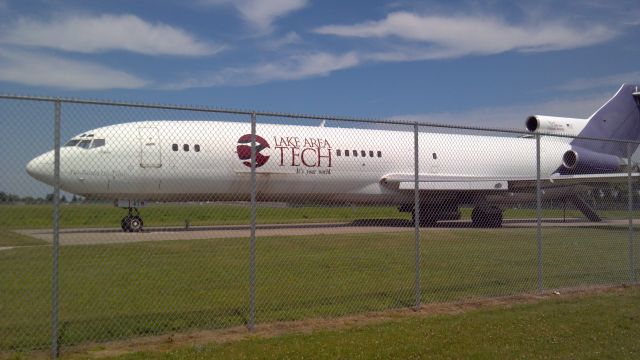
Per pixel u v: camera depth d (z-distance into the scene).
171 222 24.34
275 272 11.66
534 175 31.55
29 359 5.89
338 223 27.22
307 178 24.38
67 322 7.36
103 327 7.13
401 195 27.08
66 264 12.33
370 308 8.44
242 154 22.47
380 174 26.45
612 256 14.77
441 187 25.86
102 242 16.42
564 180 25.39
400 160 27.09
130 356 5.93
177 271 11.60
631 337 6.85
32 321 7.38
